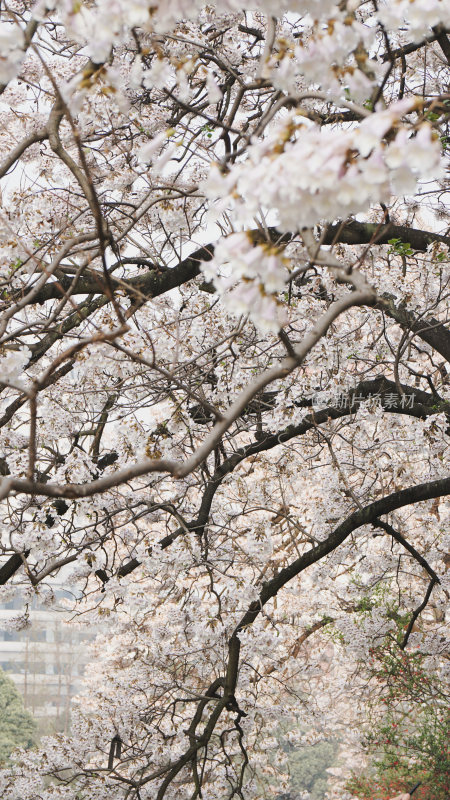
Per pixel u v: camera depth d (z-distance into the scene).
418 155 2.95
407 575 16.67
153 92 8.48
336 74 3.71
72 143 8.46
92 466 8.85
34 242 7.77
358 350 9.55
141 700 12.39
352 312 12.00
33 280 8.34
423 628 16.12
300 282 9.61
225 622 10.58
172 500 9.75
